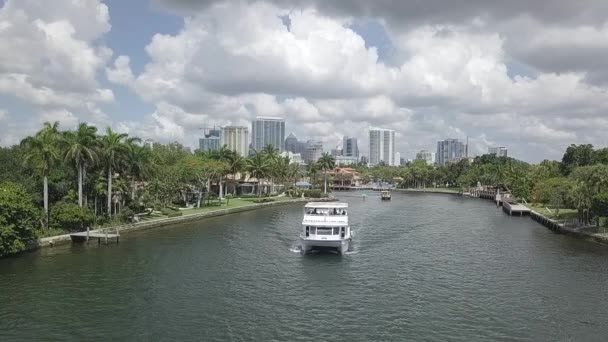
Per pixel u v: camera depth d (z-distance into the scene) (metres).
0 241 62.00
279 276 58.12
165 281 55.00
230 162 170.75
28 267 60.03
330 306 46.41
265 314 43.94
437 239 88.31
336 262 66.50
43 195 84.19
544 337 38.88
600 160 167.88
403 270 61.75
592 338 38.75
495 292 51.38
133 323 41.28
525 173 193.38
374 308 45.84
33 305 45.50
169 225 104.12
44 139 77.12
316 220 74.50
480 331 40.03
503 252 74.62
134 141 100.19
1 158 84.62
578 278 57.38
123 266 61.81
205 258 68.06
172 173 124.69
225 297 49.09
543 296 49.91
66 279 54.78
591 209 90.88
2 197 63.72
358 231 99.00
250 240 84.81
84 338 37.94
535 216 124.12
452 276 58.50
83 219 81.38
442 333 39.50
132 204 102.38
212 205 145.62
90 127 85.19
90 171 94.81
